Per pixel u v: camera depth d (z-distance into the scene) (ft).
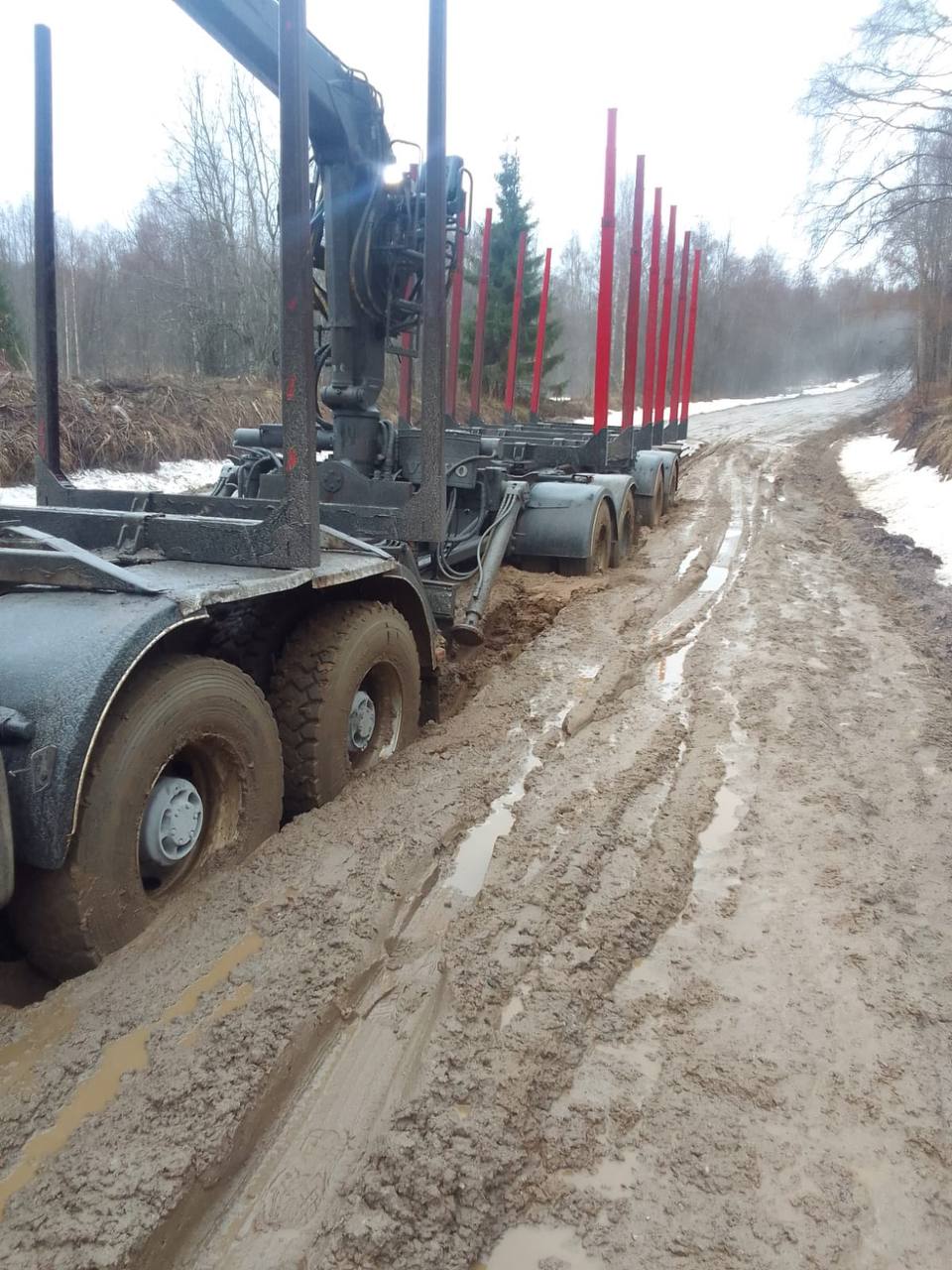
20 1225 6.07
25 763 8.09
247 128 85.05
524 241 55.88
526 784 13.70
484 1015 8.54
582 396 157.17
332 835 11.59
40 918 8.68
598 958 9.62
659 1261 6.37
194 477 51.80
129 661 8.71
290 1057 7.77
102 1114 7.04
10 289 63.82
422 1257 6.18
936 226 68.69
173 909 9.85
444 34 14.47
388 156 18.20
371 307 18.83
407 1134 7.07
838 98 48.67
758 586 28.68
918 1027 8.94
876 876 11.69
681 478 63.10
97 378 58.34
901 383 119.24
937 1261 6.48
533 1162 7.12
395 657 14.64
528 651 20.84
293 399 11.53
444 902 10.40
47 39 14.23
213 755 10.63
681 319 71.82
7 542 10.51
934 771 14.94
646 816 12.89
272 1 14.82
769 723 16.69
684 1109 7.74
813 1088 8.06
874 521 45.60
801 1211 6.82
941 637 23.26
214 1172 6.67
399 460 21.38
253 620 13.29
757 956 9.96
